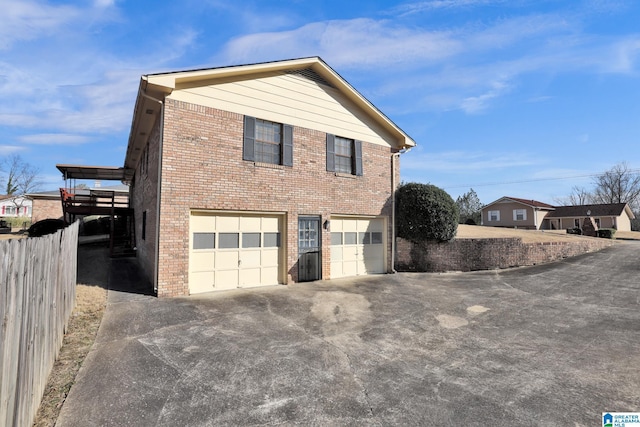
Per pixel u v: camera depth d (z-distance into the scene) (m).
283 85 10.40
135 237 16.05
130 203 20.06
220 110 9.09
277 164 10.17
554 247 14.41
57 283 4.68
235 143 9.29
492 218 41.34
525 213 38.53
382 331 6.20
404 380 4.29
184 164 8.43
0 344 2.25
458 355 5.16
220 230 9.12
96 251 16.36
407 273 12.61
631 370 4.65
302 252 10.48
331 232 11.49
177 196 8.29
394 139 13.50
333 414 3.49
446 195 13.07
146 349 4.96
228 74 9.19
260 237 9.84
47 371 3.87
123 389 3.83
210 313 6.84
